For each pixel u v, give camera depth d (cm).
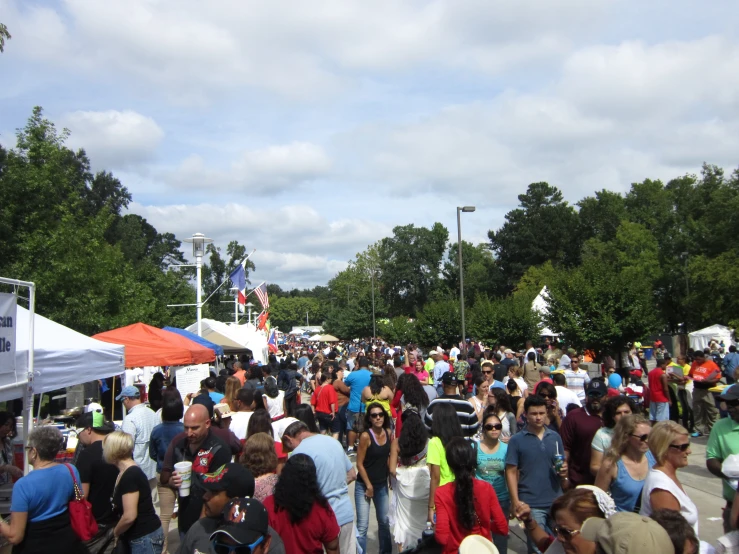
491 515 430
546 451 548
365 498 661
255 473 485
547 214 7981
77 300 1920
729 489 479
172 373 1911
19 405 1020
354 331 6475
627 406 538
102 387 1469
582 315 2650
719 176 5597
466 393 1538
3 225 1781
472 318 3934
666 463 412
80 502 485
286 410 1265
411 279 9250
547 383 726
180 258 9088
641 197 7606
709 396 1292
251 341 2578
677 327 5509
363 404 1134
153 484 823
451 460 427
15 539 450
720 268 4075
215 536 335
